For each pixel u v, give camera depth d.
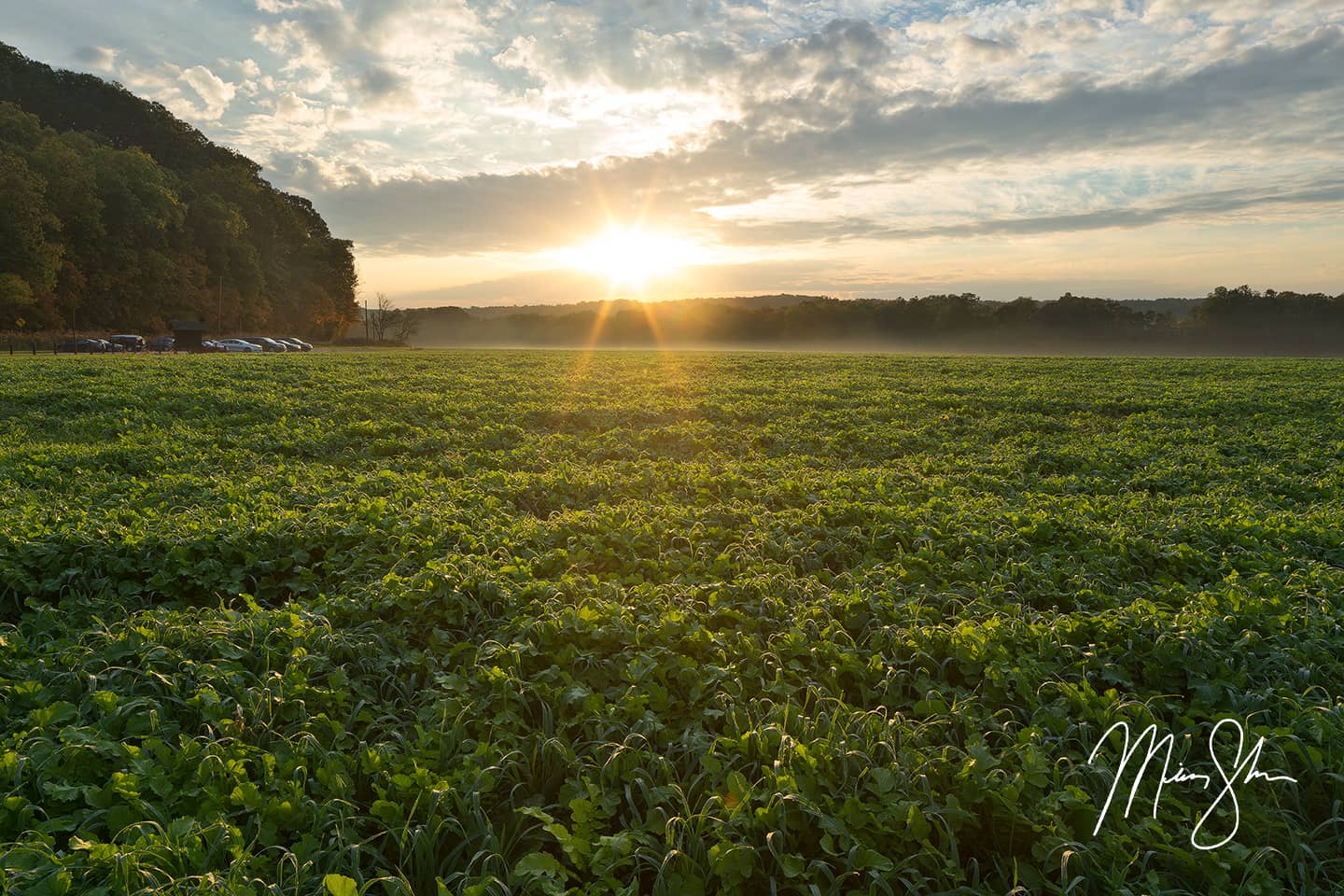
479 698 5.89
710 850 4.32
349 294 144.12
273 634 6.58
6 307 79.06
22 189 80.12
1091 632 6.98
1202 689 6.00
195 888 3.86
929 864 4.50
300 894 4.17
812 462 16.55
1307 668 6.21
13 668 6.00
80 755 4.86
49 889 3.79
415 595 7.29
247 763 5.12
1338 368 47.97
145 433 17.72
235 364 41.81
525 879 4.36
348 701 5.98
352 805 4.79
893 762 4.99
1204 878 4.53
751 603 7.55
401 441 17.34
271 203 134.00
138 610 7.54
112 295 94.19
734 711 5.60
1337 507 12.28
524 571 8.06
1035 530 10.16
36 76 129.38
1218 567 9.35
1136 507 12.14
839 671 6.43
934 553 9.16
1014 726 5.74
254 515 9.95
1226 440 19.67
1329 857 4.79
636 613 7.10
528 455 16.39
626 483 12.91
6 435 17.53
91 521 9.39
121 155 99.62
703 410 23.52
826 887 4.35
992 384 35.22
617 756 5.23
